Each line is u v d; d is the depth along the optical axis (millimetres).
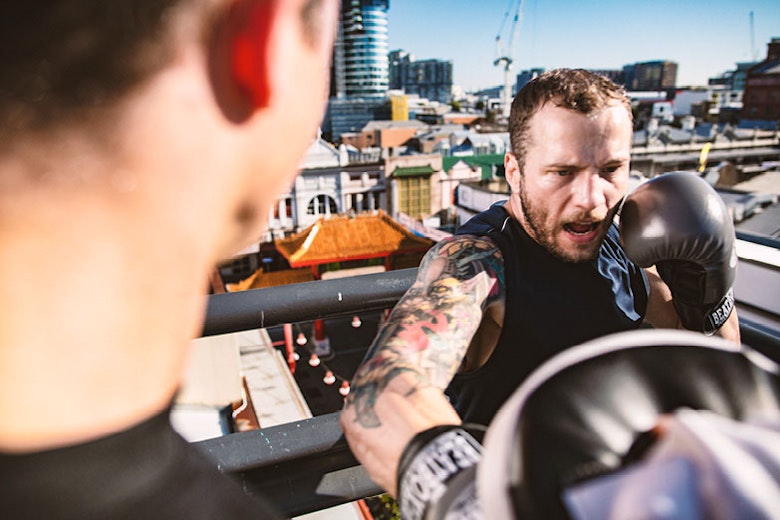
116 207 292
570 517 343
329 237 24422
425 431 657
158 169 301
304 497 1144
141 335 320
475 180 32844
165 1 281
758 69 70500
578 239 1123
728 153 46125
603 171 1062
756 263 3557
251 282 24500
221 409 7441
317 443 1115
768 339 1270
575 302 1168
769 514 300
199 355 8539
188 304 349
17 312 287
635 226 1141
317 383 20453
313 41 349
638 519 315
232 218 365
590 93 1028
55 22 262
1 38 262
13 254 281
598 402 396
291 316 1196
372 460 697
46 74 265
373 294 1234
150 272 314
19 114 267
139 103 286
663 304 1367
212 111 316
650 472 338
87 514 307
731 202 19922
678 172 1173
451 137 48812
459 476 566
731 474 313
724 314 1210
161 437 347
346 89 99188
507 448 390
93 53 269
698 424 353
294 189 31281
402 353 893
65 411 305
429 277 1102
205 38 304
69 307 293
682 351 425
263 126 341
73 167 278
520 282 1142
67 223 284
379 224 25109
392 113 89625
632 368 411
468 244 1155
